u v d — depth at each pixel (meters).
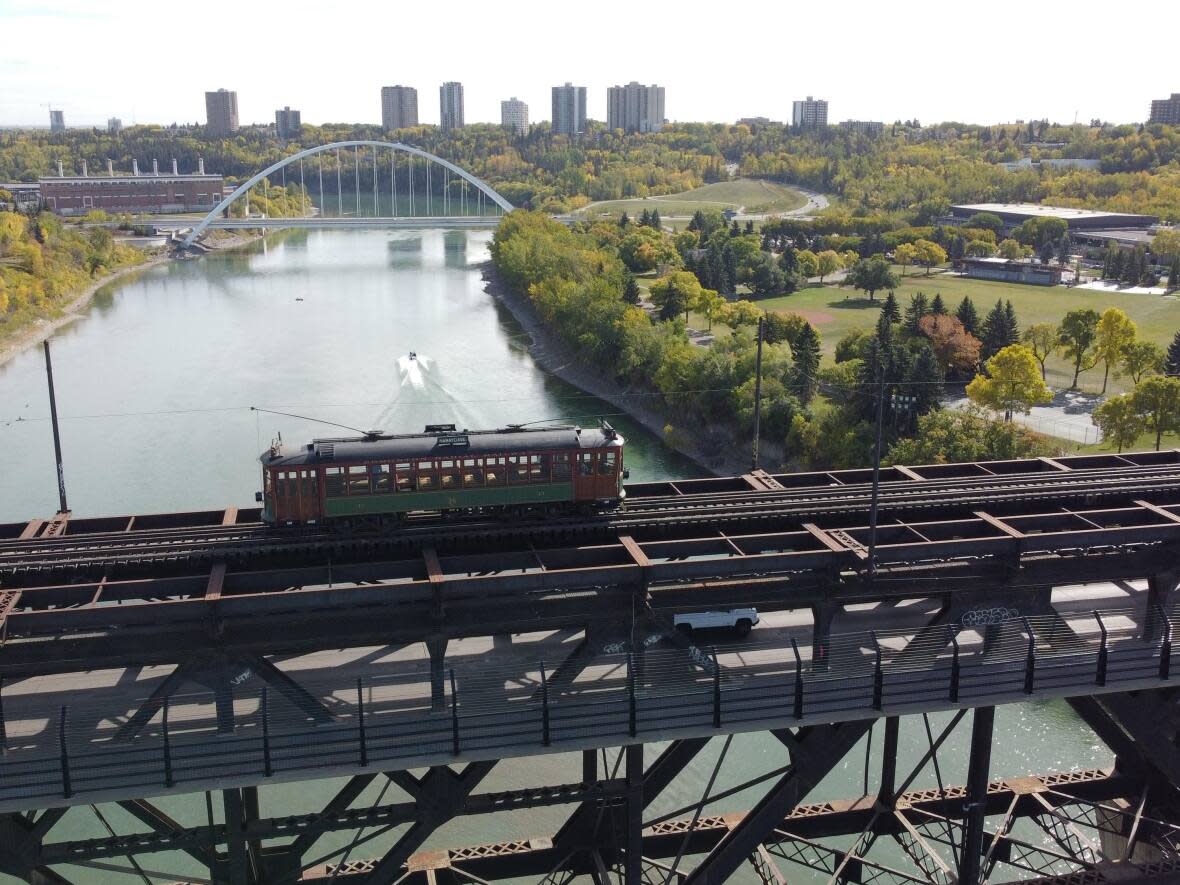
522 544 47.81
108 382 154.50
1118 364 150.50
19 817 36.47
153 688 42.38
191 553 43.56
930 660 42.97
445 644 40.94
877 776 59.19
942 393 125.38
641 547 44.28
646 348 142.38
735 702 39.59
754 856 46.50
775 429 118.06
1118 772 50.03
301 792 57.56
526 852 45.03
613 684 42.03
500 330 193.00
